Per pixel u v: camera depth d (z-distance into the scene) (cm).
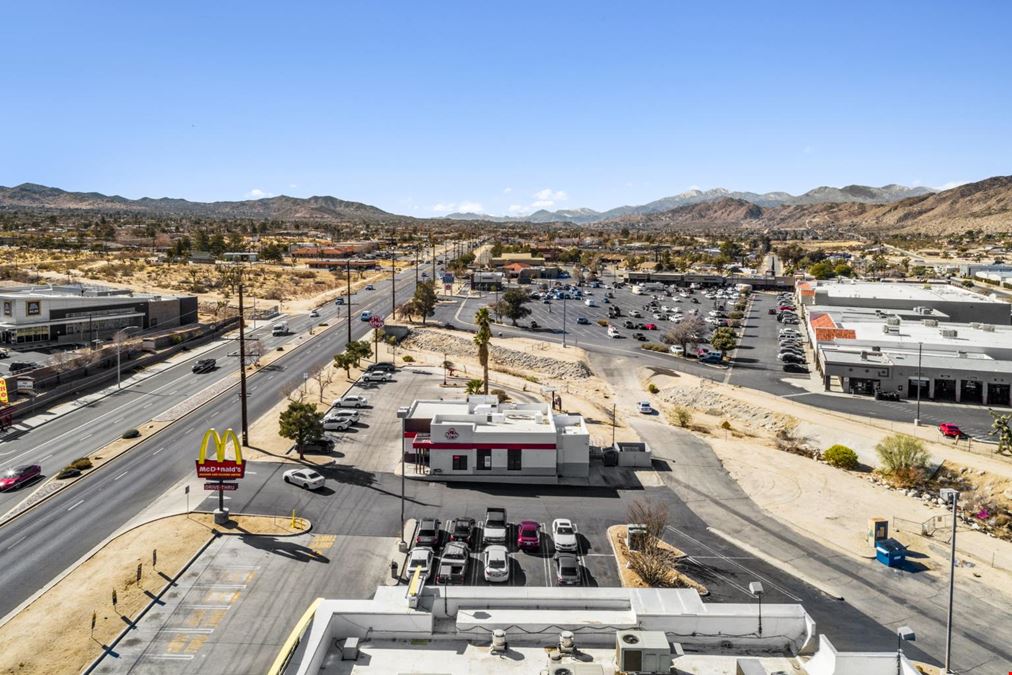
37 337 11731
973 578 5328
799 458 8106
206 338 13900
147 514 5853
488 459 6994
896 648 4322
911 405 10100
